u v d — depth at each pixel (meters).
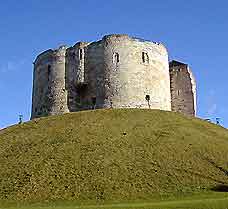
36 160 44.12
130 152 45.12
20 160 44.56
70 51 68.12
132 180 39.84
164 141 47.66
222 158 44.81
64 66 67.94
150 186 38.84
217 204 29.62
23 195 38.03
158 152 45.12
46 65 69.44
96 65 66.12
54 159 44.00
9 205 35.34
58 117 56.59
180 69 74.44
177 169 41.94
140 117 55.25
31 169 42.38
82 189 38.53
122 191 38.00
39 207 32.28
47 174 41.28
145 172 41.28
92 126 51.94
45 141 48.56
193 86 74.62
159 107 66.25
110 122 53.25
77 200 36.66
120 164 42.66
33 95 71.88
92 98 65.50
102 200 36.25
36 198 37.47
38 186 39.41
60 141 48.12
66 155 44.66
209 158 44.56
